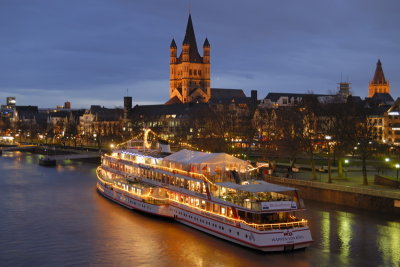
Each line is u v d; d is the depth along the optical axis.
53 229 55.44
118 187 70.75
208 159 54.78
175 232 53.75
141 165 67.75
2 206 68.69
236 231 48.06
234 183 51.94
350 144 83.19
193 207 55.09
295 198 48.12
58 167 126.56
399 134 137.12
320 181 74.75
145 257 45.34
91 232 54.03
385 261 44.06
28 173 110.69
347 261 44.00
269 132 123.06
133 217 61.44
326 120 107.06
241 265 42.91
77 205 69.38
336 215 61.00
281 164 97.12
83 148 175.88
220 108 159.88
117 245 49.09
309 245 48.50
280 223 46.12
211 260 44.28
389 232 53.16
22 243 49.81
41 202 71.81
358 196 64.44
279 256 45.12
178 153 62.44
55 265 43.19
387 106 155.25
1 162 141.12
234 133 126.94
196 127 153.75
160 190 62.41
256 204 45.78
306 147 88.50
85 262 44.00
